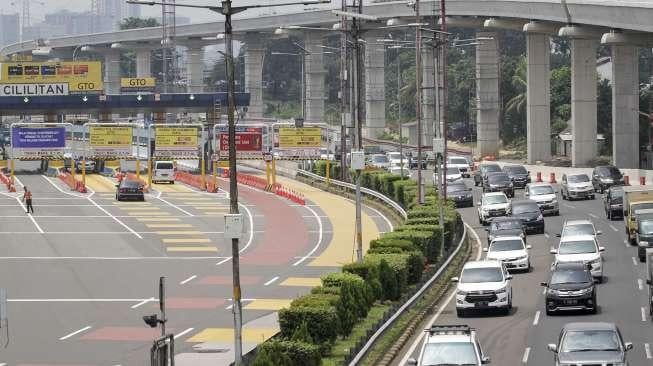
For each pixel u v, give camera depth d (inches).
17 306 4790.8
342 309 3503.9
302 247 6609.3
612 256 5625.0
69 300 4921.3
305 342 3014.3
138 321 4399.6
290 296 4936.0
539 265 5462.6
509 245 5344.5
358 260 4680.1
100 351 3826.3
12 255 6338.6
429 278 4901.6
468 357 2854.3
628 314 4079.7
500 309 4222.4
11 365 3612.2
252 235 7194.9
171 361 2947.8
